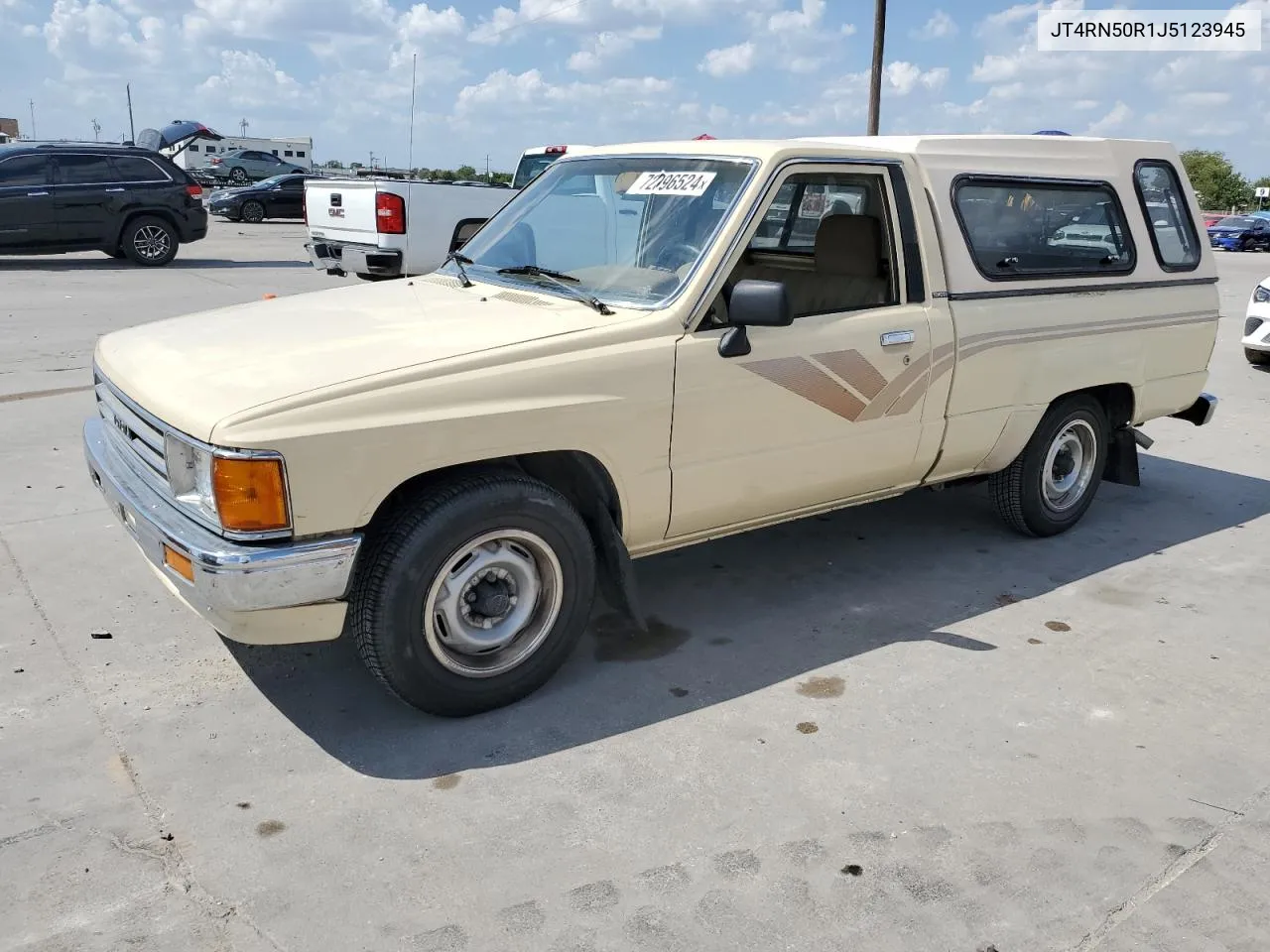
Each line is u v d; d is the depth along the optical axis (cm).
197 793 315
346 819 305
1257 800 325
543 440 346
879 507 605
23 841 290
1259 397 929
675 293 381
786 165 401
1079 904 277
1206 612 466
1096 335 518
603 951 257
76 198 1603
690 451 384
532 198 475
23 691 369
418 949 256
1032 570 512
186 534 313
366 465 313
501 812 310
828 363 411
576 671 398
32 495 567
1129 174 543
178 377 337
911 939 263
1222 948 263
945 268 455
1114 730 365
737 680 394
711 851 295
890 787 327
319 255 1307
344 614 324
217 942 256
